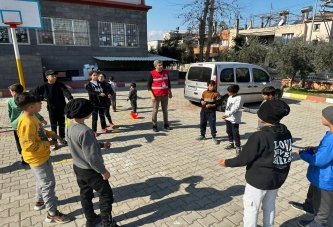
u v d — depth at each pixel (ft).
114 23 55.98
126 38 58.39
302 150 7.86
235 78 27.55
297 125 22.85
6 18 15.94
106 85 18.57
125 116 24.91
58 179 11.80
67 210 9.42
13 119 12.40
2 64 36.32
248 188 7.02
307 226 8.06
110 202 7.82
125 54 58.65
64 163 13.58
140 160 14.24
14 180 11.68
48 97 15.11
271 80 31.86
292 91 43.68
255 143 6.43
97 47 54.65
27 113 7.89
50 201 8.45
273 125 6.59
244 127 21.75
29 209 9.45
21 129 7.76
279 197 10.59
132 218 9.04
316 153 7.18
